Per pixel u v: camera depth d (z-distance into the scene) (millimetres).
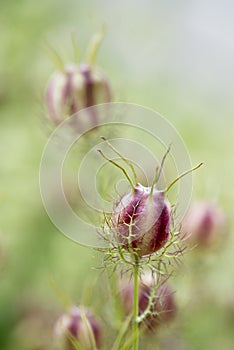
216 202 590
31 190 840
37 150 880
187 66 1094
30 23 1014
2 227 810
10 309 765
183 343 602
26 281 784
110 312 514
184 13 1109
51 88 548
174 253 444
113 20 1033
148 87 990
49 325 693
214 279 647
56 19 1022
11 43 990
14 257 792
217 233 572
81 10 1029
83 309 508
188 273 565
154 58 1049
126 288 499
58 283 733
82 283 742
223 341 675
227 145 915
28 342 730
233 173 778
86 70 545
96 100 540
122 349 476
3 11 1020
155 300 488
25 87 942
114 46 1018
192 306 593
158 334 526
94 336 507
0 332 753
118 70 984
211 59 1113
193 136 942
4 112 931
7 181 843
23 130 896
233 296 668
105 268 450
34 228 820
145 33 1050
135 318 450
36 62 967
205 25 1128
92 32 992
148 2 1086
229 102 1058
